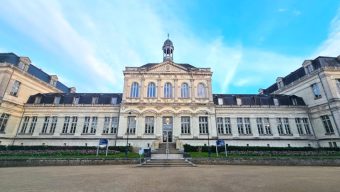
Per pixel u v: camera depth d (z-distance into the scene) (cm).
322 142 3541
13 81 3603
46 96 3975
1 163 1906
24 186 929
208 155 2433
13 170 1598
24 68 3875
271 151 2738
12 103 3538
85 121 3716
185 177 1199
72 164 2039
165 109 3512
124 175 1287
